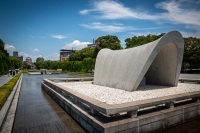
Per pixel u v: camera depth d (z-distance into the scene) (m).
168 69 11.77
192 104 7.14
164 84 12.44
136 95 8.66
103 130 4.60
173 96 6.71
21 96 12.55
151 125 5.49
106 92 9.67
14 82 17.48
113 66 12.41
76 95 7.16
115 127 4.71
